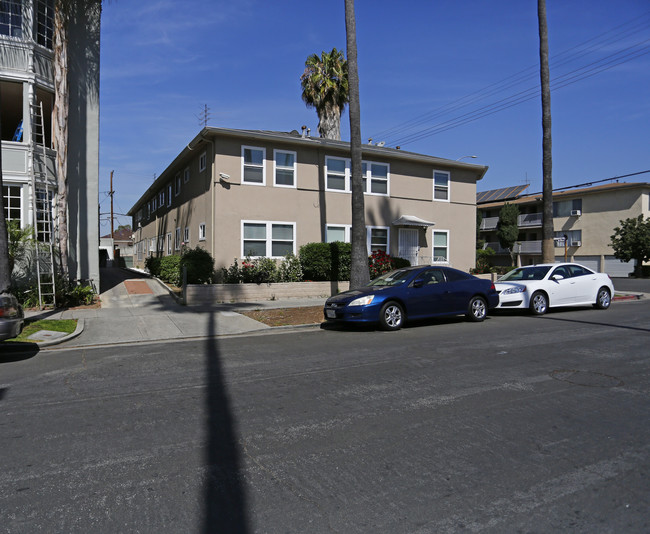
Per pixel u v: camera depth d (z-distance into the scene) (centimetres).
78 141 1612
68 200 1593
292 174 1895
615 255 3612
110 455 403
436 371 672
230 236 1764
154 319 1196
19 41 1427
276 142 1850
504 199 4728
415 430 454
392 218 2138
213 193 1747
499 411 504
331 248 1800
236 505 322
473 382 614
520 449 409
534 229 4572
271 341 948
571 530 291
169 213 2633
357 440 432
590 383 604
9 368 725
